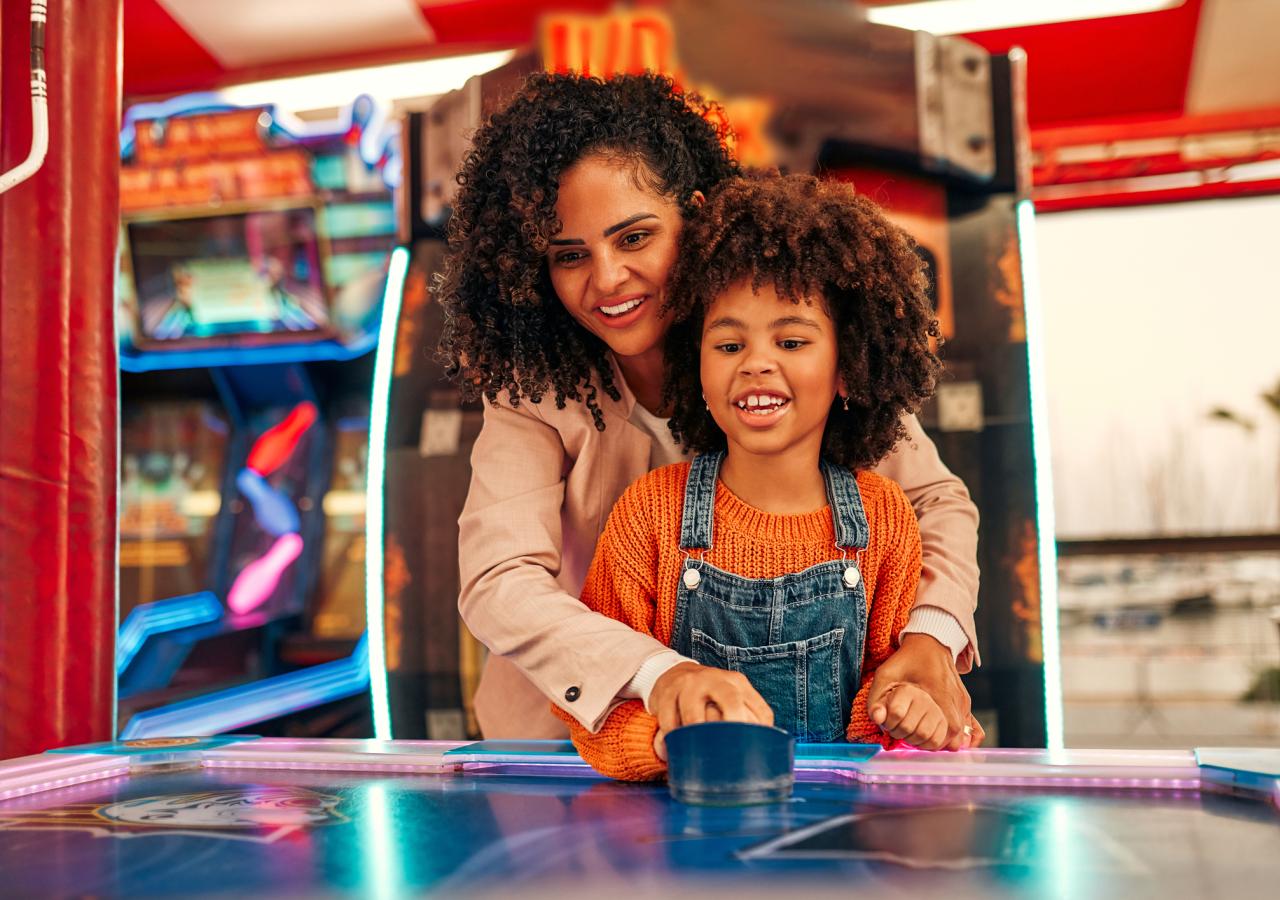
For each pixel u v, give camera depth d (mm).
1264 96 5555
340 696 3941
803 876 548
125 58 5297
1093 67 5348
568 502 1260
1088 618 6082
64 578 1433
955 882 531
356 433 4734
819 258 955
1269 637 5867
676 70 2162
